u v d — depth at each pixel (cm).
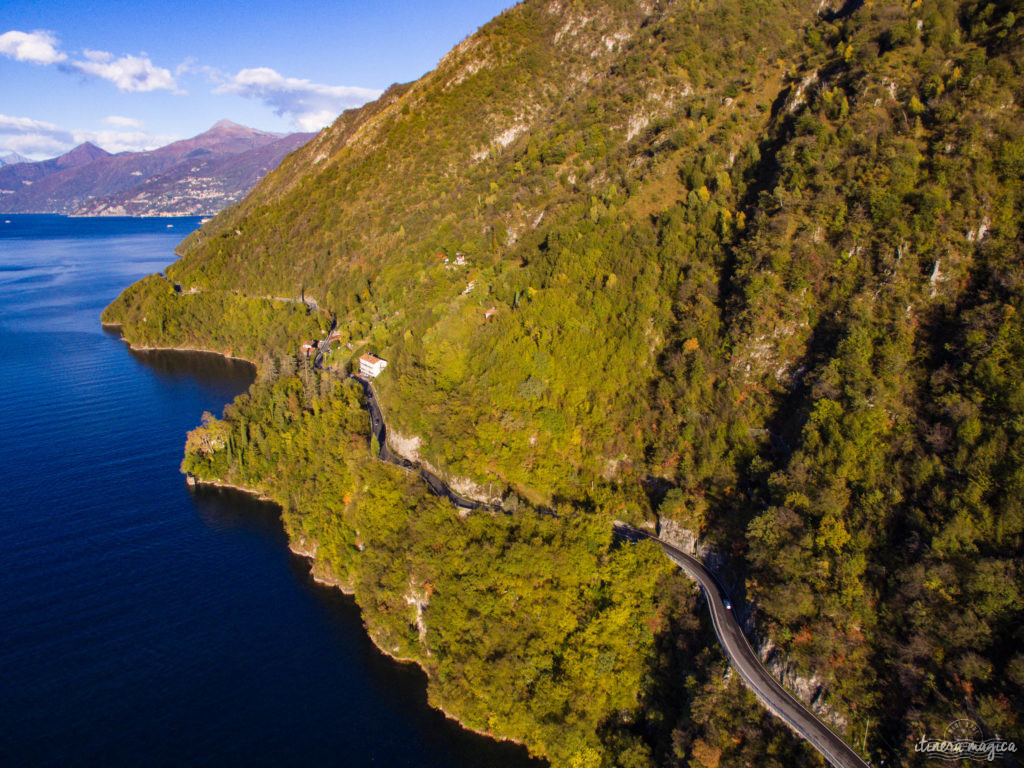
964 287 8800
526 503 10406
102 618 10056
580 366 11250
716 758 6862
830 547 7731
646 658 8262
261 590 10900
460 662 8556
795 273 10156
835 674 7006
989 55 10331
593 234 13000
